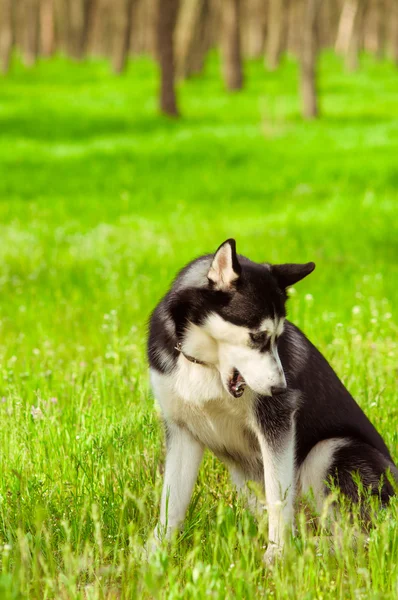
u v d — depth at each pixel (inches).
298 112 1678.2
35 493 245.0
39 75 2386.8
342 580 199.9
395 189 1050.1
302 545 214.5
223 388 243.6
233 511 235.3
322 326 443.5
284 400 243.8
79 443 278.7
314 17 1599.4
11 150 1387.8
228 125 1557.6
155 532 239.0
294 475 251.3
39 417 289.1
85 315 506.3
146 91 1993.1
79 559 201.3
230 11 1973.4
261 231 814.5
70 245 761.0
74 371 373.1
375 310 474.6
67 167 1264.8
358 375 352.8
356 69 2402.8
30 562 211.8
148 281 591.2
